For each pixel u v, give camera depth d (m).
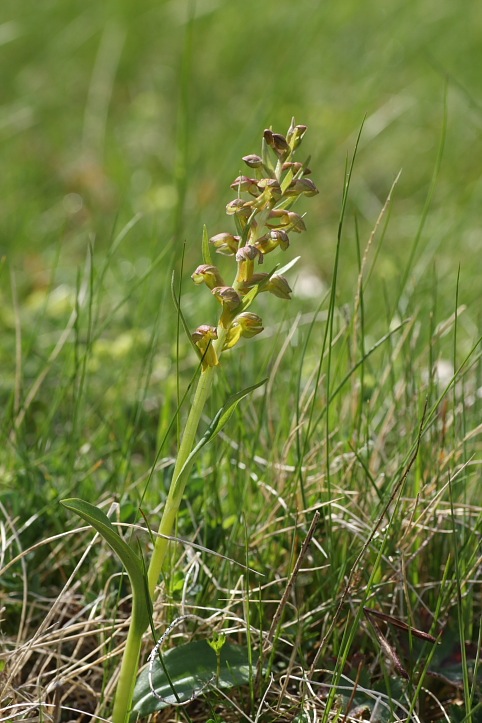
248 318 0.56
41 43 1.77
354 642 0.62
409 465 0.59
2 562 0.63
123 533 0.65
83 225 1.19
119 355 0.79
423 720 0.60
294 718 0.59
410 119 1.47
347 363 0.69
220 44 1.74
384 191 1.28
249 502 0.66
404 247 1.06
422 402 0.68
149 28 1.83
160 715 0.60
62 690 0.61
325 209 1.23
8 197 1.23
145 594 0.56
